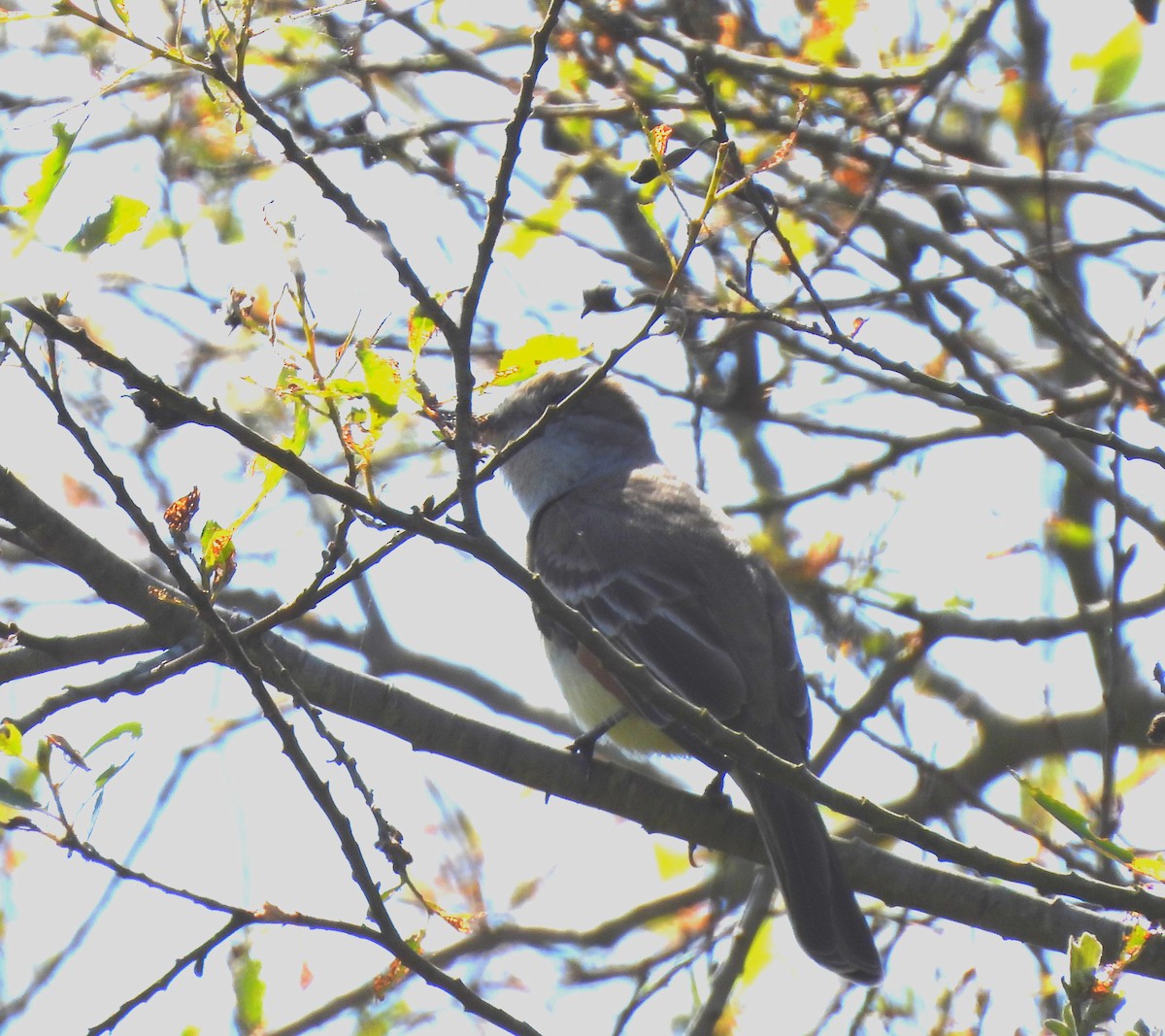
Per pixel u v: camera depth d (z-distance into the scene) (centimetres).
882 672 1209
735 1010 1242
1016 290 1090
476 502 647
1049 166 1253
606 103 1187
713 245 1155
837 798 714
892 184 1184
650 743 1071
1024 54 1291
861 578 1262
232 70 780
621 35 1144
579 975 1358
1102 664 1252
